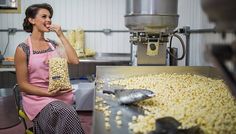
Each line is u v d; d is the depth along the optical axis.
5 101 3.21
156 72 2.85
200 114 1.41
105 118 1.43
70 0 4.07
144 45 2.76
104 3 4.10
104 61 3.65
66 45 2.52
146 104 1.69
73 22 4.12
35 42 2.34
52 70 2.26
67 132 2.11
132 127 1.27
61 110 2.11
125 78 2.63
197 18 3.17
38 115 2.22
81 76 4.20
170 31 2.40
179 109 1.50
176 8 2.36
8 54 4.15
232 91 0.78
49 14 2.36
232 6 0.67
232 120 1.35
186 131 1.11
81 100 3.52
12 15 4.06
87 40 4.16
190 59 3.38
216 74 2.71
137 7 2.30
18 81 2.27
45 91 2.26
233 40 0.72
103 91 2.01
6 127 3.28
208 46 0.82
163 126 1.10
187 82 2.42
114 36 4.17
